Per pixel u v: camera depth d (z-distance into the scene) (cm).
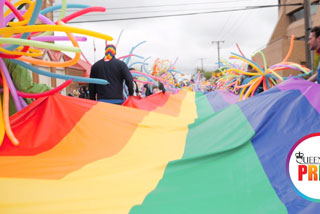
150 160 190
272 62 2200
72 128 232
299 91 217
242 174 155
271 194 136
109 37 173
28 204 119
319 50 294
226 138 200
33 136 217
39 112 241
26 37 188
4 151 198
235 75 634
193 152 198
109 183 148
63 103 255
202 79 1628
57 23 196
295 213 118
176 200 132
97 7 208
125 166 178
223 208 125
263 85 455
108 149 213
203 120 270
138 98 461
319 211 118
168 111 413
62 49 168
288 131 183
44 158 188
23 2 239
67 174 160
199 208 124
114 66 373
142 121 270
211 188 145
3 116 214
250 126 198
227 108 266
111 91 375
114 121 253
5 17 227
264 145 178
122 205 125
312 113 188
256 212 120
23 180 140
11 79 255
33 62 230
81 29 163
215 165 169
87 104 273
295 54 2016
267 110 202
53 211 115
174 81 953
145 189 144
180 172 164
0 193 123
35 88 274
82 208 119
